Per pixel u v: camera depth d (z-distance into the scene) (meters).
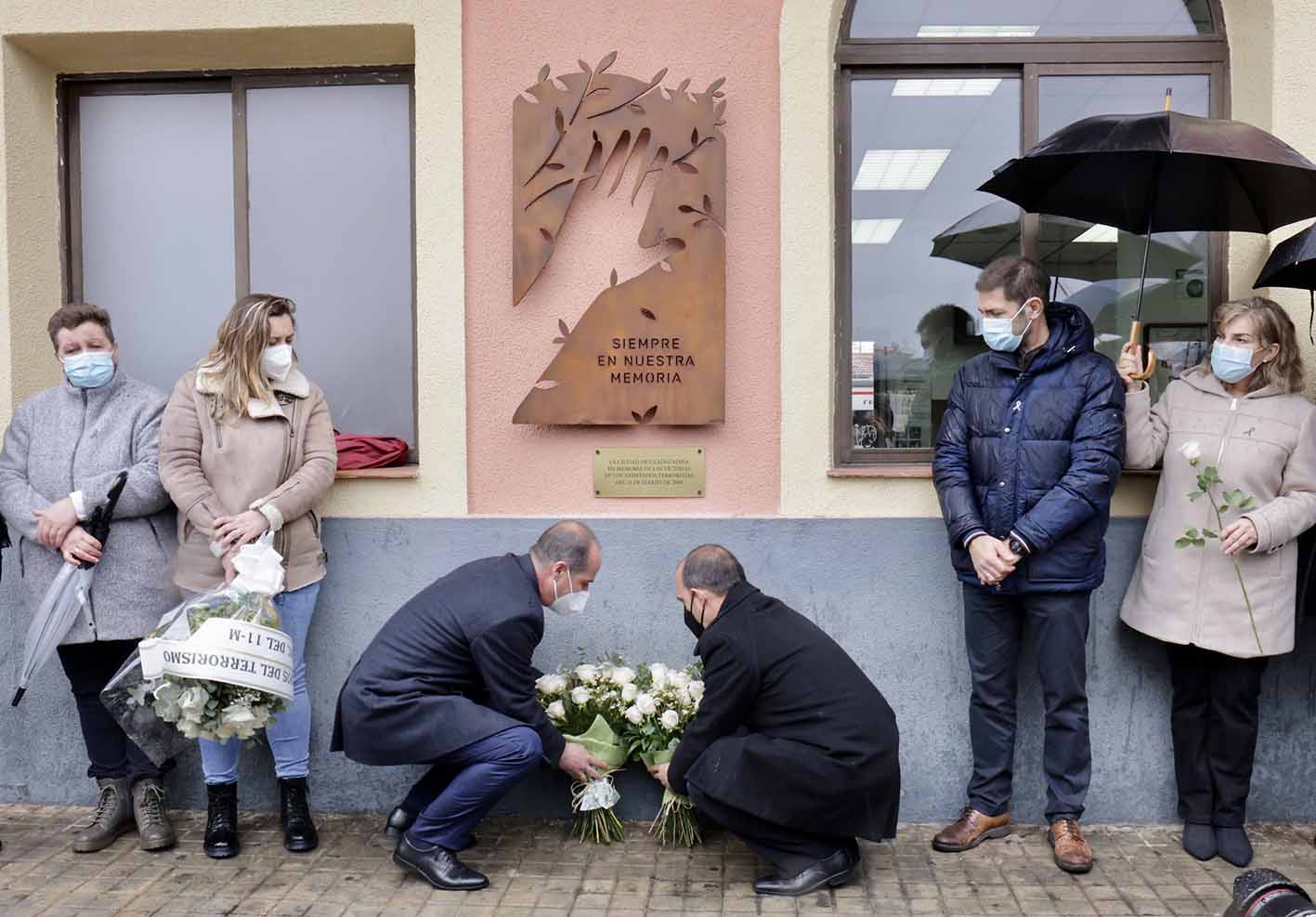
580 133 3.69
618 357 3.70
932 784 3.70
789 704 3.04
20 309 3.88
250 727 2.95
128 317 4.16
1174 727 3.52
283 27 3.74
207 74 4.07
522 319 3.76
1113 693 3.67
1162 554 3.40
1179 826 3.65
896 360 3.91
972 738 3.54
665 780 3.37
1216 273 3.85
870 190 3.89
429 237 3.74
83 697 3.50
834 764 2.99
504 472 3.78
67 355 3.39
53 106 4.07
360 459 3.82
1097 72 3.86
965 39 3.86
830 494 3.70
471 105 3.74
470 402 3.77
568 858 3.36
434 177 3.73
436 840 3.16
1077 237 3.92
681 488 3.74
